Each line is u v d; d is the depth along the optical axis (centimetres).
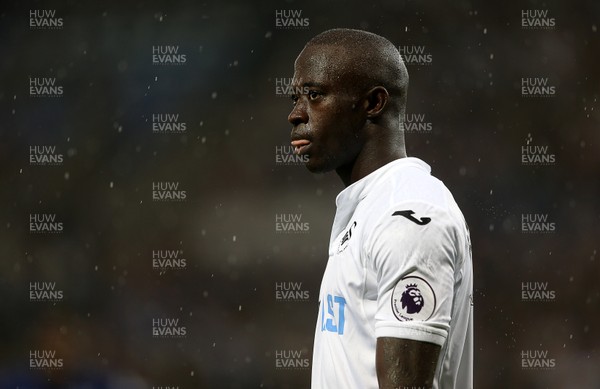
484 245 4362
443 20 4647
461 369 839
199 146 4631
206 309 4362
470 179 4481
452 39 4634
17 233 4466
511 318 4184
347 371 770
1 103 4609
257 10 4716
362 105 822
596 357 4066
